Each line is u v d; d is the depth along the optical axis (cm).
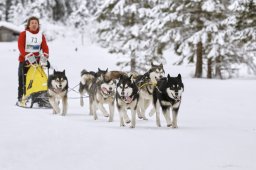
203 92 1925
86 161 585
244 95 1784
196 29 2909
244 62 3023
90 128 888
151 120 1105
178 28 2883
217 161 604
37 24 1325
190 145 720
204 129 922
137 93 943
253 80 2547
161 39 2933
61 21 9138
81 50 5784
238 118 1142
